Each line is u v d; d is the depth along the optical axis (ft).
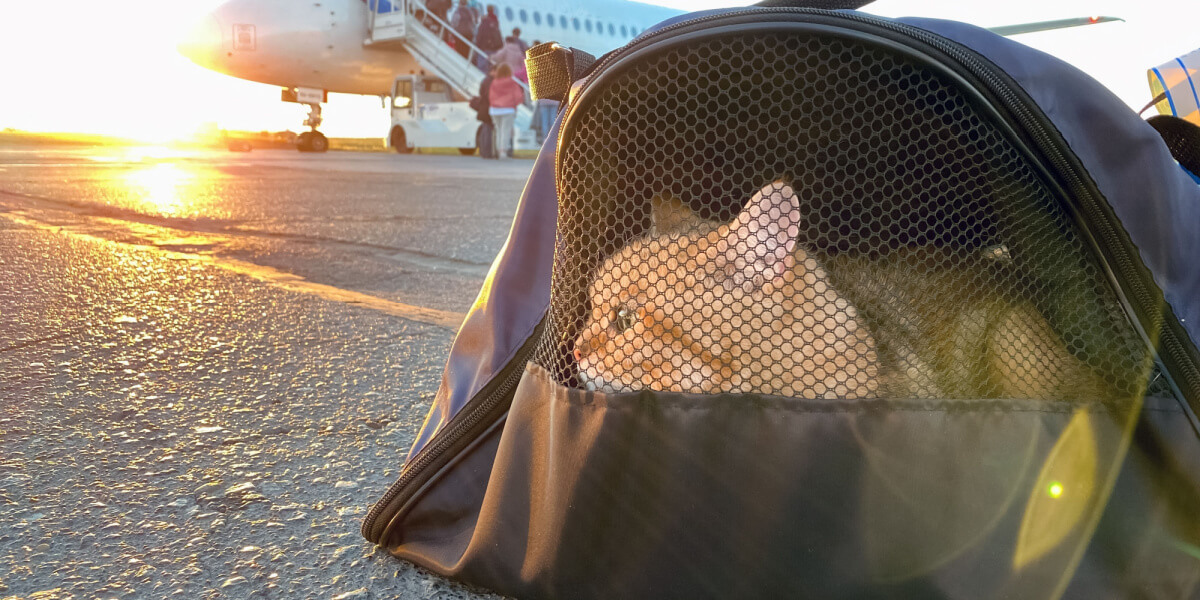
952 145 2.83
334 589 3.41
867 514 2.72
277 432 5.20
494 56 52.95
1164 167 2.79
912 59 2.65
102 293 8.82
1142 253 2.77
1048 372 2.95
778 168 2.92
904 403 2.76
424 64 60.64
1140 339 2.86
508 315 3.57
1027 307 2.96
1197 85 4.86
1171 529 2.86
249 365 6.61
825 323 2.86
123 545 3.73
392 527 3.67
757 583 2.79
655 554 2.85
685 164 2.97
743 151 2.92
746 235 2.89
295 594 3.37
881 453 2.73
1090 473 2.83
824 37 2.64
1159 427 2.87
